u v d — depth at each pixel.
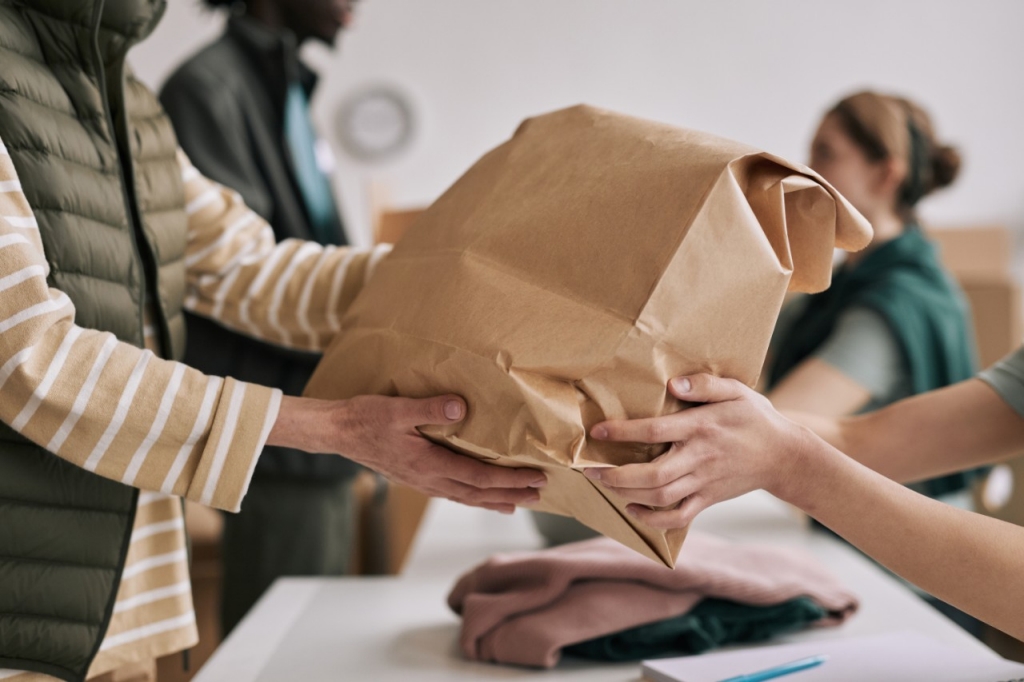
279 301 1.12
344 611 1.18
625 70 4.05
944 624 1.10
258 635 1.09
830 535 1.62
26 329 0.75
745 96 4.05
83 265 0.84
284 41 1.92
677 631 0.99
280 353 1.65
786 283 0.70
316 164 2.13
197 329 1.64
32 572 0.82
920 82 4.01
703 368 0.72
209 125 1.79
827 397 1.76
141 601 0.92
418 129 4.07
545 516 1.39
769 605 1.04
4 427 0.81
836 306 1.89
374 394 0.82
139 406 0.78
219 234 1.12
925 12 3.99
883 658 0.93
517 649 0.97
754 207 0.73
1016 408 0.98
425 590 1.26
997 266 2.52
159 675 1.20
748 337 0.71
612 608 0.99
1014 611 0.76
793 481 0.76
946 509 0.77
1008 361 1.01
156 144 0.99
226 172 1.79
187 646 0.97
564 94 4.07
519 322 0.71
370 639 1.07
